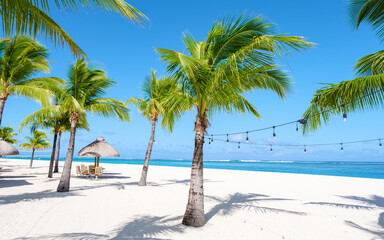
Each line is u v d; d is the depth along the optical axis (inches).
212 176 765.9
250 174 872.3
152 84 471.5
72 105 357.7
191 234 183.5
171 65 203.5
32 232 175.6
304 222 224.7
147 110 408.2
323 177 762.8
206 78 197.5
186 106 269.9
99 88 402.6
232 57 165.5
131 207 272.5
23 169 874.8
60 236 167.9
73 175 671.8
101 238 166.4
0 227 183.8
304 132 213.2
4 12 102.3
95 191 381.7
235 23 182.4
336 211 272.7
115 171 925.2
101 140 642.2
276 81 231.0
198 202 208.7
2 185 431.8
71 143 380.2
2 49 304.2
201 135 217.0
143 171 469.1
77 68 363.3
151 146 480.4
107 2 113.7
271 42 148.3
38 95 345.1
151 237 171.8
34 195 331.3
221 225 209.9
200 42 221.5
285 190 452.1
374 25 198.4
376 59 197.0
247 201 331.6
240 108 249.9
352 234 191.9
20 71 332.2
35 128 598.2
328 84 174.4
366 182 608.7
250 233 191.0
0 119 311.3
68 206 267.0
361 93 158.4
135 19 116.6
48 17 125.4
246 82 210.4
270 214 253.0
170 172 927.0
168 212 253.8
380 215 255.3
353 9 204.7
